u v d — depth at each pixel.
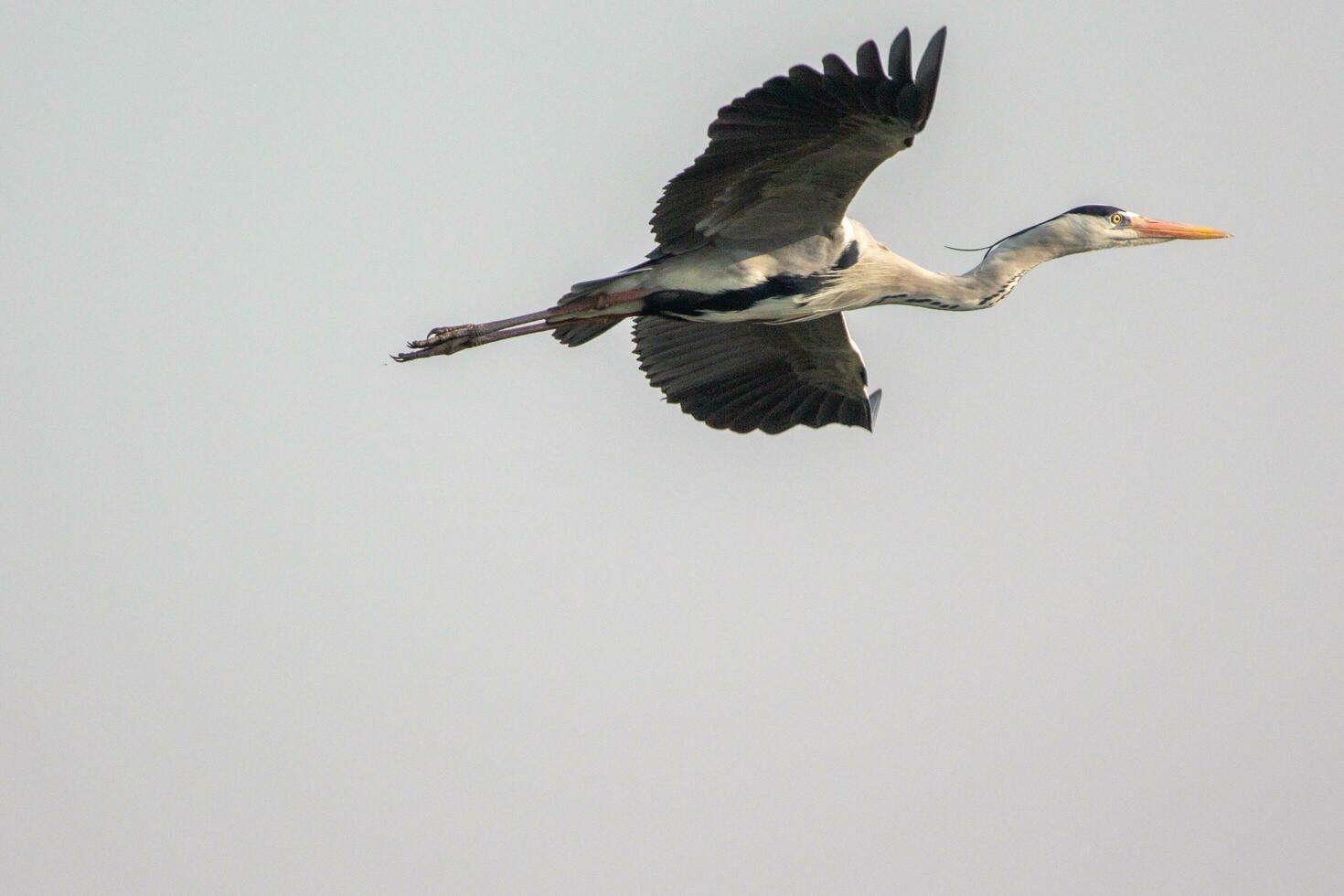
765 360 14.99
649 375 15.09
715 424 15.26
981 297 14.58
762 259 13.18
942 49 11.34
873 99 11.59
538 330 13.79
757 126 11.95
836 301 13.62
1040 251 14.92
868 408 15.18
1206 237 15.14
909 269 13.99
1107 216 15.00
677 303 13.22
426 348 13.76
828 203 12.89
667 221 12.88
